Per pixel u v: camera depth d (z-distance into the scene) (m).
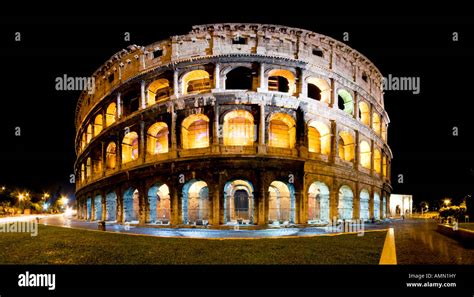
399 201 97.56
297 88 42.44
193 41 43.03
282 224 39.38
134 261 17.27
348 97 50.31
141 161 43.38
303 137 40.94
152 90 46.22
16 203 112.94
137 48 47.81
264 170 37.94
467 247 21.62
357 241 24.75
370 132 52.84
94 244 23.97
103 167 51.38
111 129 49.00
